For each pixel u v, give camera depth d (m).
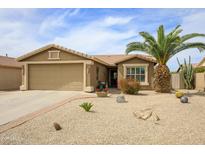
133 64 21.08
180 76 24.94
